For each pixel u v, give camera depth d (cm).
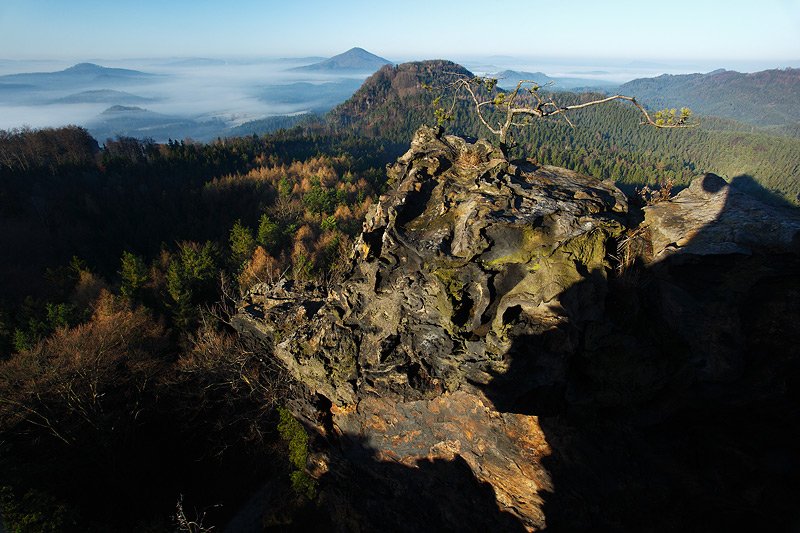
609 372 1540
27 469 2628
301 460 2548
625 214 1711
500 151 1906
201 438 3375
